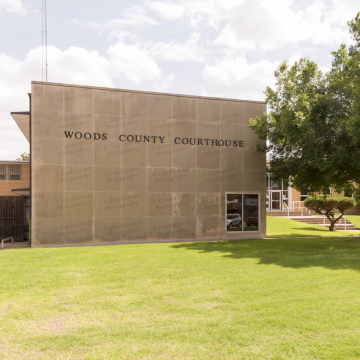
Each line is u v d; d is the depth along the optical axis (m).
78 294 6.55
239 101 16.69
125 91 15.01
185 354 3.94
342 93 13.09
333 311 5.29
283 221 25.84
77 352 4.04
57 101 14.13
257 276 7.88
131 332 4.63
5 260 10.34
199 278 7.77
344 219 26.81
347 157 12.23
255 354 3.92
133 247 13.24
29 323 5.07
